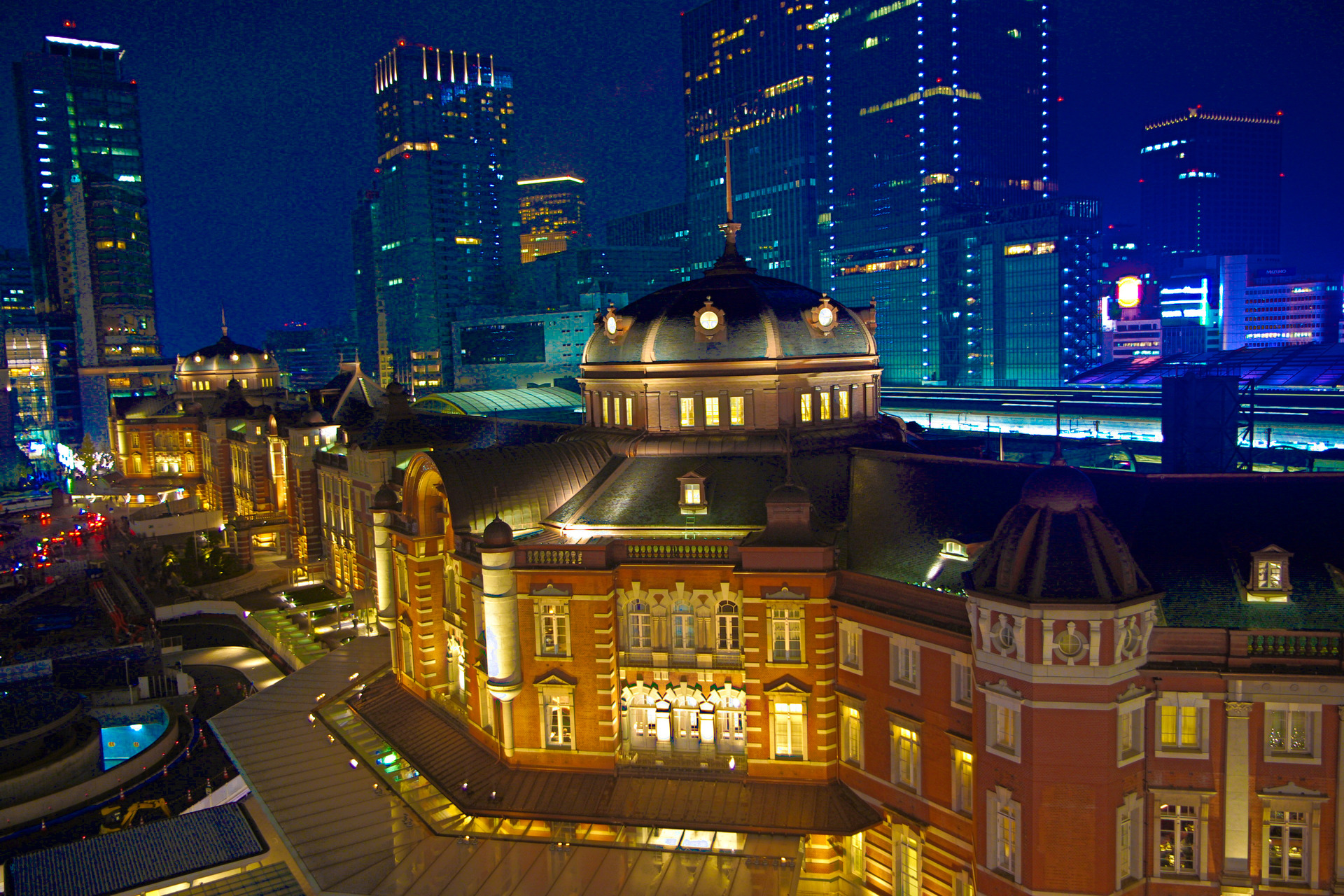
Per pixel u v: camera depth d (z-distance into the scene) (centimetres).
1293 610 3897
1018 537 3966
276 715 6656
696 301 6147
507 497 5772
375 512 6619
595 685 5109
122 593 11544
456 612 5972
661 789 4994
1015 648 3897
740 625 5016
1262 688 3831
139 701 7981
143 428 16238
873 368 6300
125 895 4844
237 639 9919
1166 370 19800
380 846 4894
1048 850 3894
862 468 5597
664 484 5716
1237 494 4325
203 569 11594
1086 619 3762
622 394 6228
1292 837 3906
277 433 12356
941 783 4419
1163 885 3997
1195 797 3922
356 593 9081
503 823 5016
